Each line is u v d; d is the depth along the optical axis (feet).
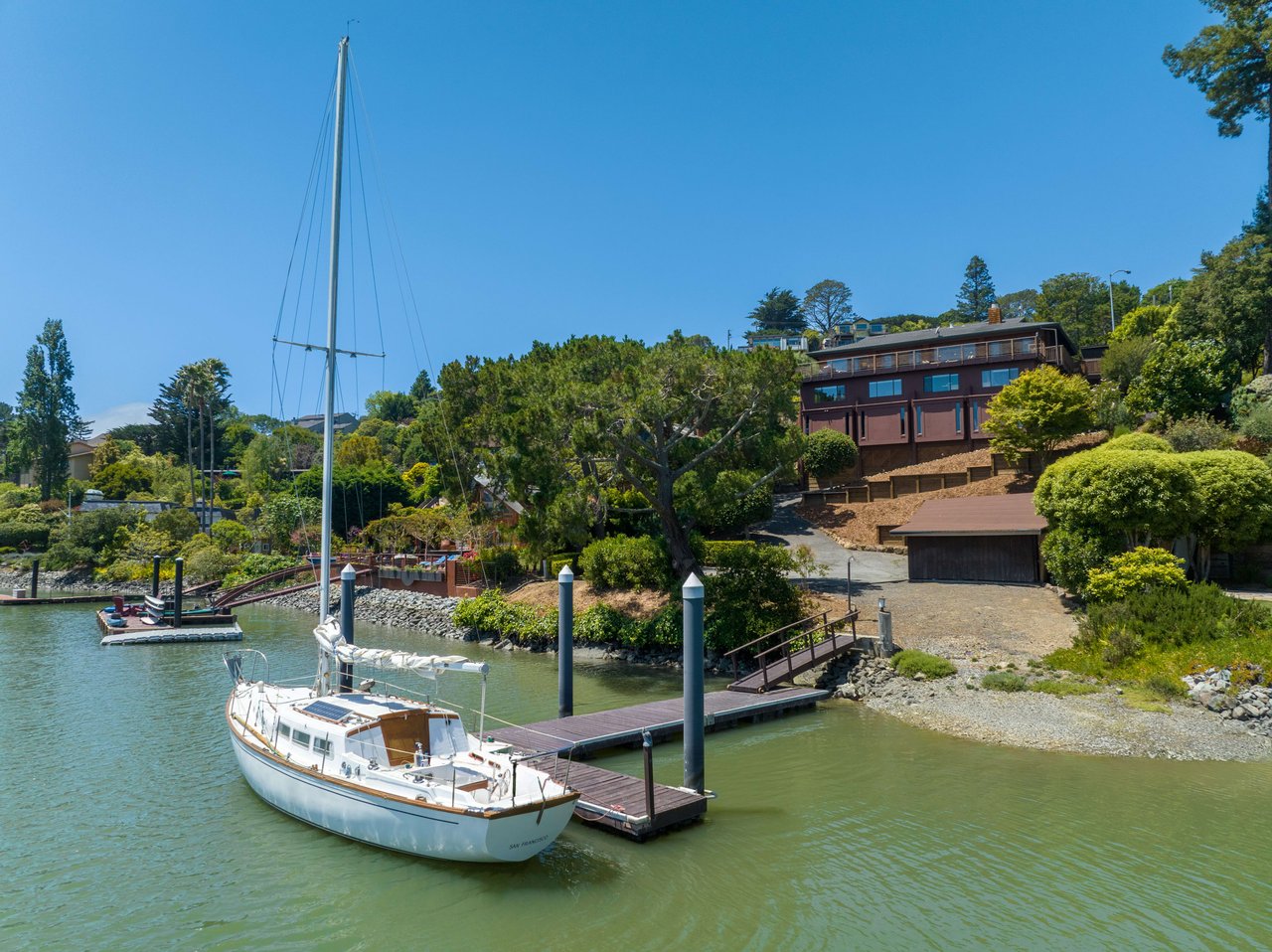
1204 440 122.62
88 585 226.17
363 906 40.81
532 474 101.40
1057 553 96.53
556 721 68.69
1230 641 72.74
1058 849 45.73
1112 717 67.92
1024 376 158.10
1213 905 39.11
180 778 60.23
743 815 51.67
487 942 37.40
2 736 71.87
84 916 40.11
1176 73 158.81
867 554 146.82
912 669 81.46
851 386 203.82
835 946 36.14
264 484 312.71
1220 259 151.84
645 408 98.07
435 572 159.33
